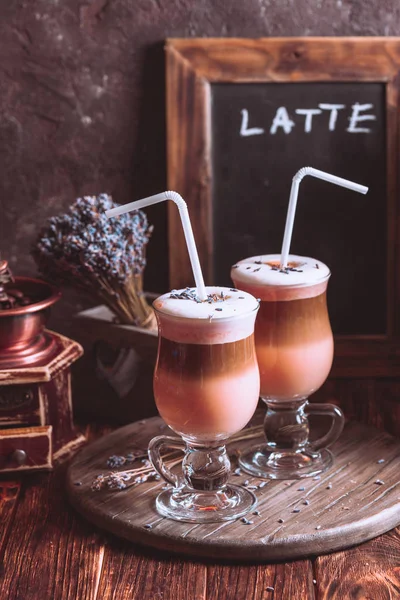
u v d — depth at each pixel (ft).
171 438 4.56
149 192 6.25
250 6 5.89
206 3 5.90
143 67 6.03
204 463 4.44
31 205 6.30
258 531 4.17
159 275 6.39
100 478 4.71
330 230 6.14
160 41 5.98
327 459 4.90
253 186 6.08
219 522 4.27
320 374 4.73
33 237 6.36
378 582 3.92
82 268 5.29
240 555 4.08
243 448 5.14
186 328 4.09
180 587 3.94
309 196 6.09
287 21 5.91
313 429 5.35
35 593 3.92
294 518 4.28
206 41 5.88
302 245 6.16
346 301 6.23
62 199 6.29
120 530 4.29
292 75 5.91
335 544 4.14
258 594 3.87
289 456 4.90
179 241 6.16
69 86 6.07
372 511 4.30
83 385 5.82
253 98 5.96
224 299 4.30
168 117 5.98
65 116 6.13
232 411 4.20
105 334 5.61
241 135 6.01
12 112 6.13
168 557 4.18
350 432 5.24
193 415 4.18
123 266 5.32
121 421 5.75
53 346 5.27
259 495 4.55
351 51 5.87
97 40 5.99
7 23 5.97
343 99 5.96
